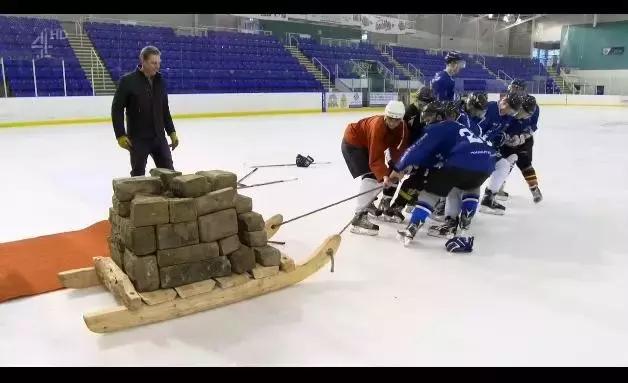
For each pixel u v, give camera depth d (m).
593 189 5.70
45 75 13.28
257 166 6.91
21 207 4.62
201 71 16.44
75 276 2.76
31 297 2.71
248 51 18.83
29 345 2.25
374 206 4.35
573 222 4.33
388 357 2.18
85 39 15.61
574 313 2.61
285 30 21.59
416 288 2.89
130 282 2.43
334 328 2.42
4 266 3.06
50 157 7.38
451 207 3.85
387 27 23.70
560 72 27.33
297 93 16.00
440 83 4.63
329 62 20.33
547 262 3.34
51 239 3.60
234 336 2.33
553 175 6.54
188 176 2.58
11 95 12.39
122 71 14.87
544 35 28.67
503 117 4.23
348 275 3.07
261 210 4.62
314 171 6.62
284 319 2.50
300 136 10.32
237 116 14.52
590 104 21.83
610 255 3.49
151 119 4.08
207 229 2.52
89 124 11.75
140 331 2.37
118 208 2.55
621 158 7.98
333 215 4.46
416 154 3.40
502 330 2.42
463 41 28.06
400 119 3.65
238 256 2.65
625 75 25.70
